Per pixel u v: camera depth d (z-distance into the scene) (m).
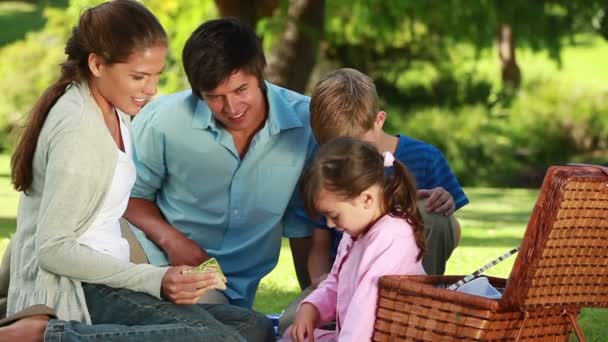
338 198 6.43
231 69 6.90
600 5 25.56
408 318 5.91
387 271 6.30
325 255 7.76
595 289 6.06
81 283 6.28
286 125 7.59
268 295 10.66
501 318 5.73
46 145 6.18
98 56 6.21
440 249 7.68
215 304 6.86
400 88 36.78
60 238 6.08
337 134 7.19
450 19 25.38
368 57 36.72
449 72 37.25
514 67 37.88
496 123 35.75
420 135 34.88
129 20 6.20
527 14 25.75
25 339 6.03
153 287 6.14
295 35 21.25
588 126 35.66
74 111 6.17
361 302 6.20
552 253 5.70
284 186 7.65
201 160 7.61
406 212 6.53
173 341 6.06
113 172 6.24
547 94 36.84
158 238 7.54
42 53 33.97
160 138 7.65
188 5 22.36
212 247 7.78
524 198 25.95
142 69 6.21
